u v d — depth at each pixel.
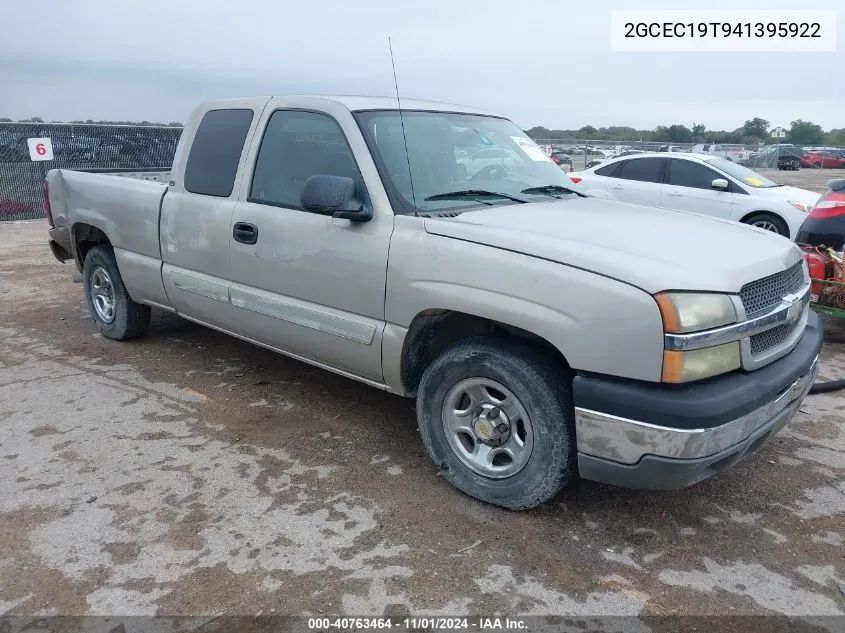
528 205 3.73
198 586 2.69
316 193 3.34
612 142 33.09
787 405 3.13
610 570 2.82
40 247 10.45
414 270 3.27
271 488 3.42
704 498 3.38
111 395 4.58
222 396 4.58
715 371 2.74
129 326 5.54
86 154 13.89
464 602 2.62
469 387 3.23
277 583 2.71
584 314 2.75
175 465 3.64
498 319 2.99
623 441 2.75
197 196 4.48
